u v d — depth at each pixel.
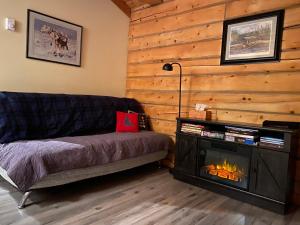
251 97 2.69
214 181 2.62
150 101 3.75
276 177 2.19
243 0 2.74
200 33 3.13
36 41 2.98
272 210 2.21
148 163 3.43
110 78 3.89
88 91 3.62
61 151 2.15
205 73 3.08
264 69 2.59
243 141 2.40
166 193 2.51
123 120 3.36
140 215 2.01
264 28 2.57
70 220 1.86
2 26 2.71
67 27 3.28
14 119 2.42
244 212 2.17
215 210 2.18
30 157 1.98
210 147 2.66
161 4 3.58
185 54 3.29
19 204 2.03
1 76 2.75
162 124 3.59
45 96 2.78
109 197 2.33
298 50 2.37
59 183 2.18
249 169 2.36
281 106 2.48
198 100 3.16
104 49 3.76
